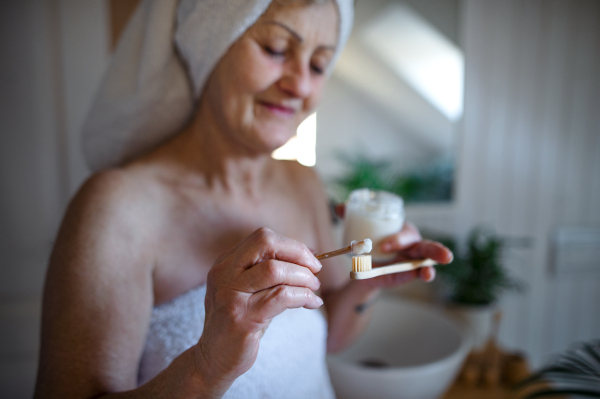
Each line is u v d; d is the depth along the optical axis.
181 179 0.56
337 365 0.85
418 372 0.80
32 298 1.14
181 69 0.56
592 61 1.62
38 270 1.14
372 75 1.61
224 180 0.59
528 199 1.62
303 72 0.50
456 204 1.50
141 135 0.60
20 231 1.11
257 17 0.46
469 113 1.47
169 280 0.51
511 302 1.66
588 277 1.75
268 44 0.48
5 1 1.02
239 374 0.35
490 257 1.24
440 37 1.46
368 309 0.76
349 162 1.53
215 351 0.34
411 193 1.50
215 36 0.48
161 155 0.57
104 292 0.43
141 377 0.49
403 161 1.73
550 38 1.54
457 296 1.27
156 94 0.56
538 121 1.58
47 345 0.41
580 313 1.77
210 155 0.57
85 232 0.43
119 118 0.58
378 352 1.14
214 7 0.47
